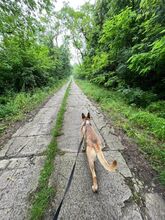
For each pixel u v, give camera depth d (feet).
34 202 7.52
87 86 58.39
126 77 31.83
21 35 22.97
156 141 13.05
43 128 17.70
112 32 31.32
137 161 10.59
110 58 38.68
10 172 9.86
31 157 11.60
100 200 7.57
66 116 21.89
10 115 22.58
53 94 45.68
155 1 17.31
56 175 9.45
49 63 59.93
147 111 19.84
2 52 30.30
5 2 19.08
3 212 7.08
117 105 24.94
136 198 7.60
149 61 21.26
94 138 9.30
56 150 12.29
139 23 26.66
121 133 15.28
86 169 9.95
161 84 24.25
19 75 40.19
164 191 7.98
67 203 7.45
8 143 14.05
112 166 7.06
